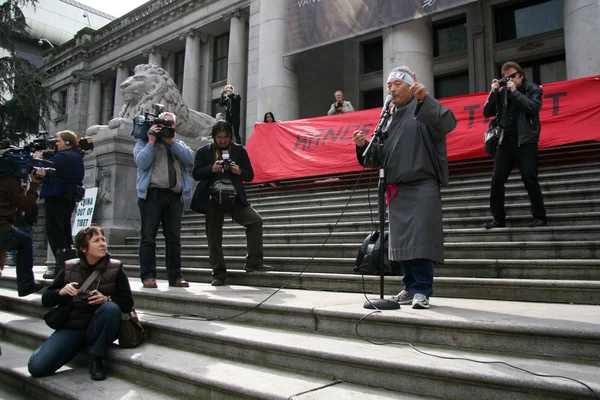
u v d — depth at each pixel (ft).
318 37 45.34
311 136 34.71
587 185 20.43
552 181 22.79
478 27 52.34
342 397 8.11
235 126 40.50
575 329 8.27
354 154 32.40
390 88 12.39
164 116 17.76
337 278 15.52
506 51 50.93
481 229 17.02
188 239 27.48
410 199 11.66
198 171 17.33
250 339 10.51
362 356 8.77
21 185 16.11
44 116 73.87
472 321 9.16
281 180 35.29
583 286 11.73
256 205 30.25
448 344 9.45
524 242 15.03
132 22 86.63
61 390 10.61
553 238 15.69
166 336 12.51
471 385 7.67
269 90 48.91
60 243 20.20
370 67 62.03
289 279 16.70
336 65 61.36
